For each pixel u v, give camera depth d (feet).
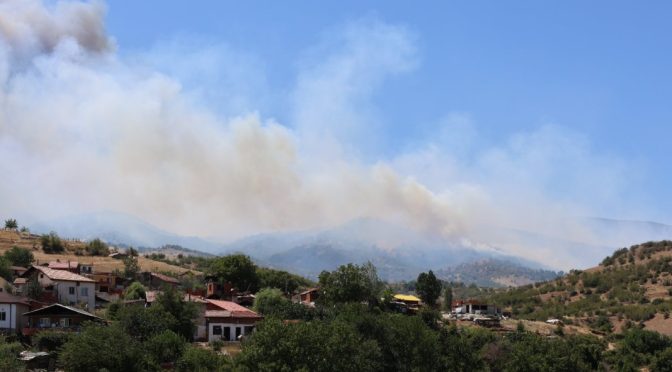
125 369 338.54
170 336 376.89
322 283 624.59
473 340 503.61
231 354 409.90
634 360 558.15
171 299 453.99
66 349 345.92
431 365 421.18
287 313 535.19
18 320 424.87
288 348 323.37
